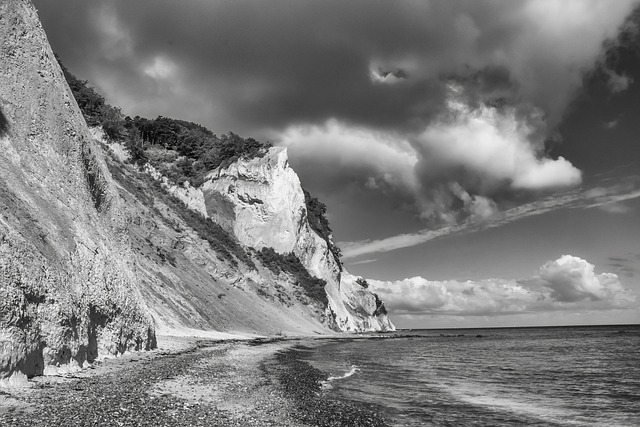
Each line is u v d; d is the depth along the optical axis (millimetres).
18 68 25062
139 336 27391
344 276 142250
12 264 14625
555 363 41719
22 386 13555
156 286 48469
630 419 17531
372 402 19109
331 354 45219
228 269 74875
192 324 49562
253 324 66562
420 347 65562
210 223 87438
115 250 28328
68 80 77938
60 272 18516
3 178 19141
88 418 10734
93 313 21359
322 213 144375
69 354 17719
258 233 104188
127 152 80062
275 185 109312
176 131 123375
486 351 58406
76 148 27391
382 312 154750
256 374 23578
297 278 99750
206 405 14414
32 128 24203
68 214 22953
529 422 16688
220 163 113562
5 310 13586
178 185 86688
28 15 27516
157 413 12195
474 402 20516
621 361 44188
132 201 63750
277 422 13164
